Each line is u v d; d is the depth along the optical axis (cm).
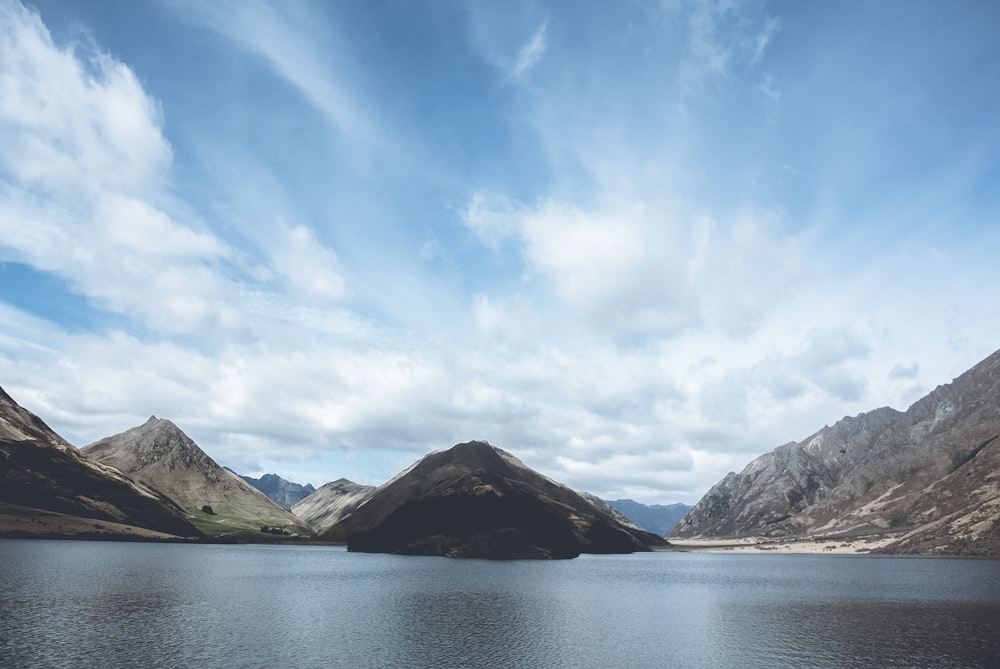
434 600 9569
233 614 7625
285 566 16562
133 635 6078
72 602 8025
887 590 11438
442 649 5931
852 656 5731
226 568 14838
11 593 8706
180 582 10994
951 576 14125
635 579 14800
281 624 7031
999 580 12938
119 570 12662
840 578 14562
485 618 7844
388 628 6969
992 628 7162
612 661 5569
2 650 5328
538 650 5978
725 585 13175
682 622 7781
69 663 4981
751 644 6325
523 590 11412
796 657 5716
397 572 15175
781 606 9369
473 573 15312
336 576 13725
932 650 5941
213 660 5203
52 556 15438
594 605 9406
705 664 5469
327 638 6288
